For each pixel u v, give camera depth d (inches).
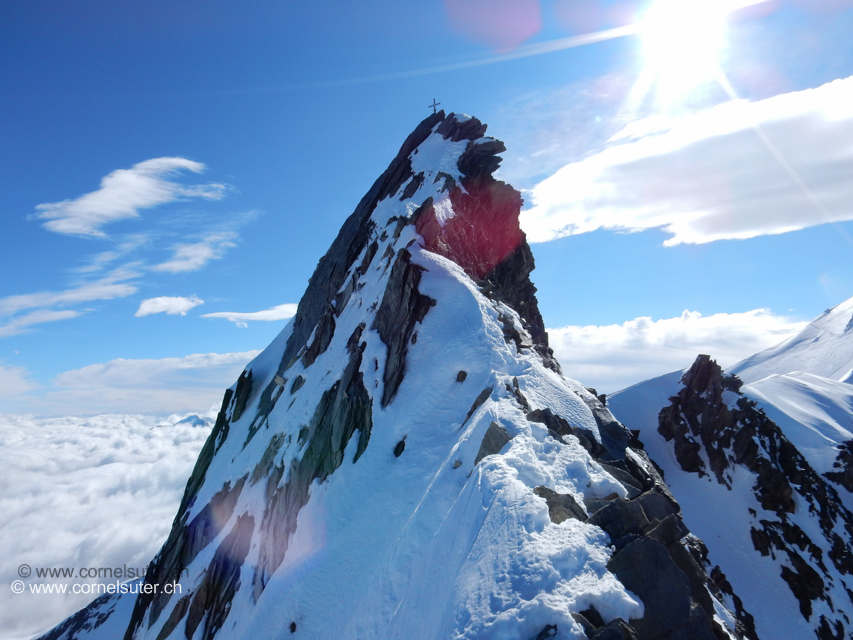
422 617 520.1
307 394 1537.9
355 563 861.8
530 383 944.3
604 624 368.5
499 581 413.4
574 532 450.6
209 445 2367.1
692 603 394.3
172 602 1529.3
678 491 2385.6
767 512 2190.0
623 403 3006.9
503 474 572.4
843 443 2409.0
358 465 1056.2
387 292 1381.6
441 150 2113.7
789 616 1801.2
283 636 856.3
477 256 1700.3
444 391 1053.2
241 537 1370.6
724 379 3021.7
